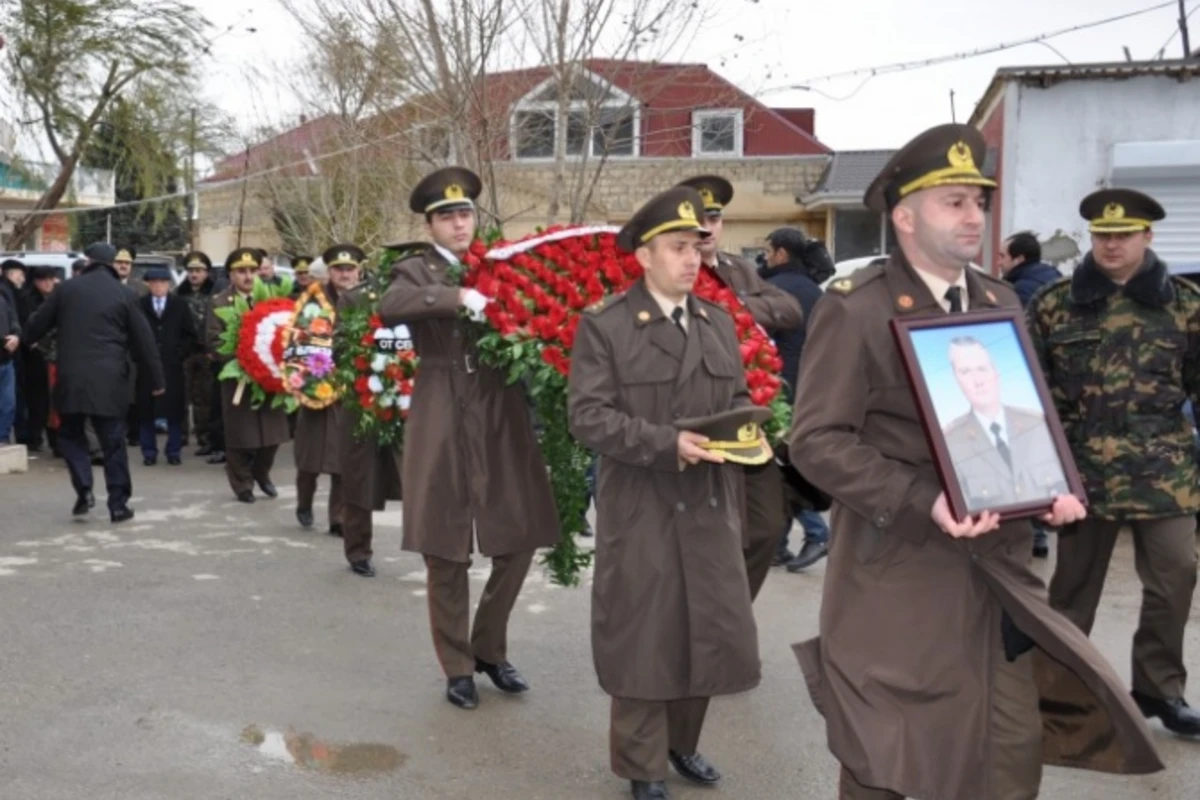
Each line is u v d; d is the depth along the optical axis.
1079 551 5.14
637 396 4.32
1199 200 13.88
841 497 3.24
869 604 3.30
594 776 4.82
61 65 23.83
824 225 28.75
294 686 5.75
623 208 21.67
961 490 3.07
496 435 5.38
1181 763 4.94
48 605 7.00
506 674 5.68
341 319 6.72
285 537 8.92
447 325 5.38
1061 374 5.09
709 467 4.35
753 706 5.60
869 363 3.28
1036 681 3.44
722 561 4.32
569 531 5.57
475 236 5.62
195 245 29.66
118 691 5.63
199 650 6.25
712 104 13.91
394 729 5.25
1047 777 4.83
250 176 21.28
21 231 24.58
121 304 9.24
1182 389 5.04
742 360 4.80
